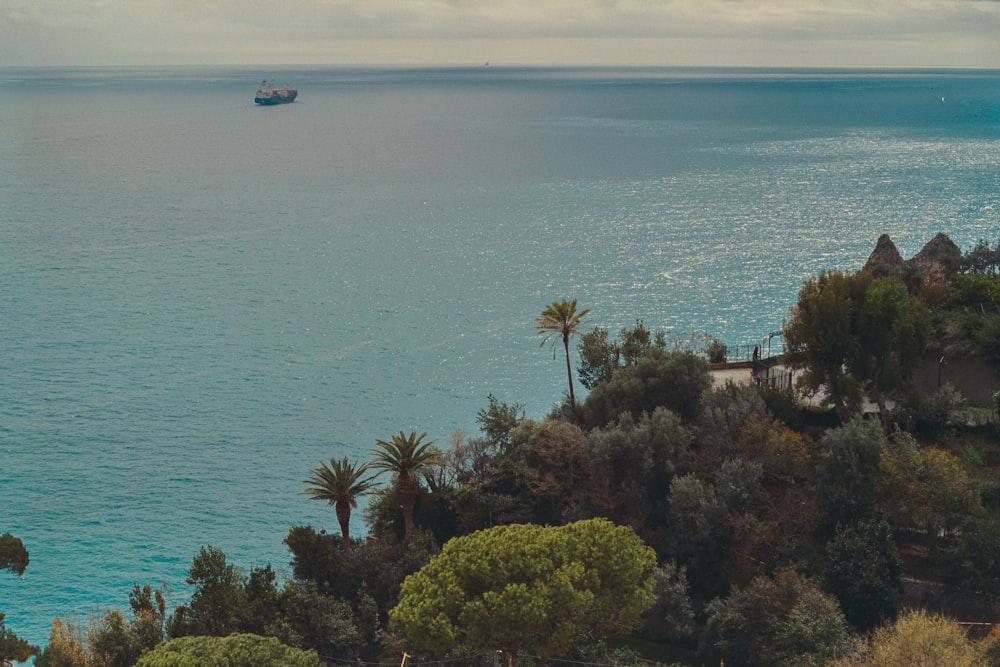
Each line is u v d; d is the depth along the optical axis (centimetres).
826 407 6988
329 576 6450
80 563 10869
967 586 5334
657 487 6606
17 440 14512
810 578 5553
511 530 4550
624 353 8419
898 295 6719
